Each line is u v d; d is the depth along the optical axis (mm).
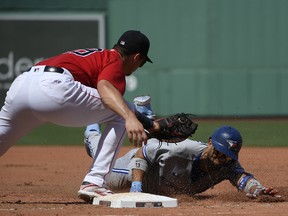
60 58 16906
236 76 64250
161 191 19484
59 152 40500
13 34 65250
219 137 18469
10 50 65250
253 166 27797
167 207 16828
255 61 64312
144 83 64562
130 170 19844
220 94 64375
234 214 15477
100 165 17328
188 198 19453
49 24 65500
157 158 18844
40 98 16297
